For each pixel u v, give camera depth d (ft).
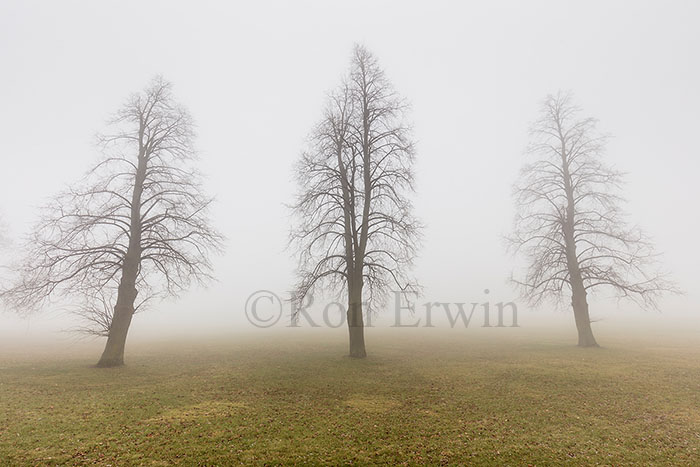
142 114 55.11
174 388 39.06
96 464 21.62
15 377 42.78
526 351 66.03
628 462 22.86
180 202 55.57
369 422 29.53
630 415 31.22
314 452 23.91
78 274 51.24
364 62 61.82
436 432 27.53
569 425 28.99
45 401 33.47
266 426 28.32
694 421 29.78
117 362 50.47
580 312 69.41
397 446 24.97
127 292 52.13
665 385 40.32
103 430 26.84
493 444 25.40
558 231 71.41
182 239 55.11
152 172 55.21
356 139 59.82
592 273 68.95
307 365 52.26
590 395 36.94
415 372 47.60
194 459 22.56
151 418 29.60
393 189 59.36
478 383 41.93
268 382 42.11
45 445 23.99
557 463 22.67
